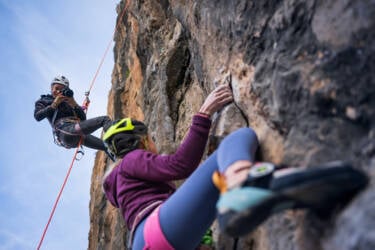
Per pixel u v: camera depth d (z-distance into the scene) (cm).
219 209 181
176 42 511
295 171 172
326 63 211
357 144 191
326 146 205
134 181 281
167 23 589
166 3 600
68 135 588
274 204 175
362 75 193
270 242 238
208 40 355
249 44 280
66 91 608
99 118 586
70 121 597
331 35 211
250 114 283
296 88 227
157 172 272
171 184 294
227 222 177
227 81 310
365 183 172
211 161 241
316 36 221
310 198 175
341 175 167
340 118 202
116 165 309
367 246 157
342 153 197
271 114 247
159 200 272
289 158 225
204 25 361
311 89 217
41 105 614
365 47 193
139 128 304
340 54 204
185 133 463
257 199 172
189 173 275
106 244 656
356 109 193
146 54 664
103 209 725
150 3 611
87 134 592
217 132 302
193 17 395
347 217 171
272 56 253
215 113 321
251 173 184
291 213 216
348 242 166
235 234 185
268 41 262
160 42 587
